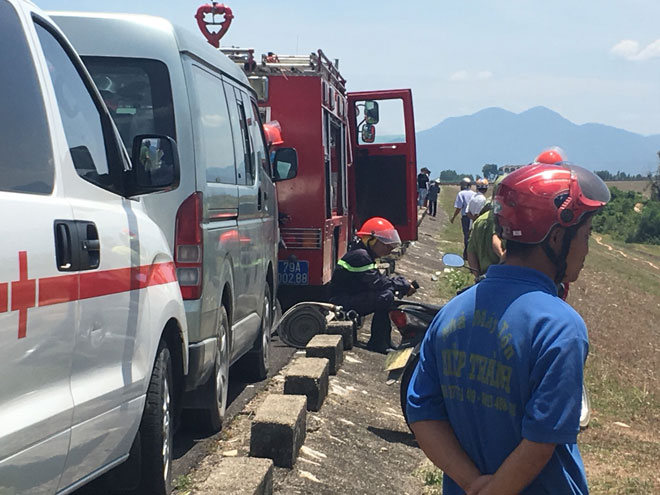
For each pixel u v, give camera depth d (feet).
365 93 56.75
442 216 172.76
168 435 16.43
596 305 75.15
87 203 12.79
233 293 23.11
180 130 19.75
